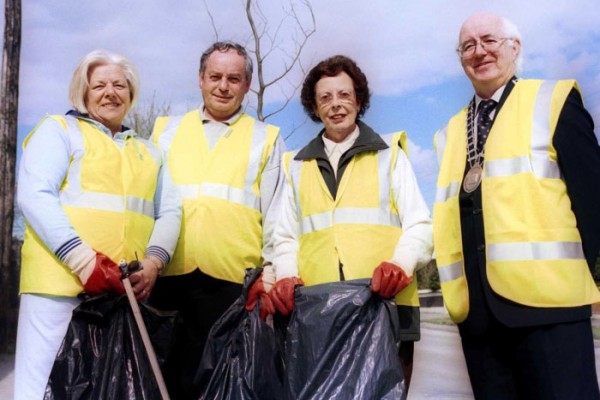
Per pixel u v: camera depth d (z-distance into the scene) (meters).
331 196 3.31
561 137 2.83
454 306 3.10
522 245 2.84
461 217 3.08
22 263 3.18
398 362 2.97
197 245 3.52
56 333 3.06
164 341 3.12
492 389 3.01
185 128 3.77
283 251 3.40
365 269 3.21
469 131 3.17
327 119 3.35
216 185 3.59
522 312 2.84
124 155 3.31
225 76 3.67
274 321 3.30
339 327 3.00
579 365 2.77
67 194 3.13
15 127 7.71
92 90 3.32
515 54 3.12
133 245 3.24
